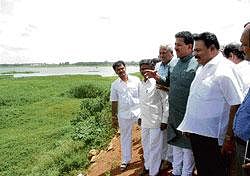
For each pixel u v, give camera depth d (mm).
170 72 5812
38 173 10617
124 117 7660
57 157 11070
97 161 9695
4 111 23484
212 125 4320
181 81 5281
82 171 9648
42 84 44750
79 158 10320
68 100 27047
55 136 15156
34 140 15164
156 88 6094
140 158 8000
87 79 52719
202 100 4332
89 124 12750
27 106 25719
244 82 4402
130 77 7785
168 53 6230
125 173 7496
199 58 4402
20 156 13383
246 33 3584
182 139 5332
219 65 4254
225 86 4141
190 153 5285
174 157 5648
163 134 6336
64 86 40562
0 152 14086
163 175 6305
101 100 15461
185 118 4551
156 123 6199
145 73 5934
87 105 15961
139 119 7652
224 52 5230
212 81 4258
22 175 11352
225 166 4395
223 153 4223
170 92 5504
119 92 7707
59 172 10047
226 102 4258
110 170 8195
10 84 46594
